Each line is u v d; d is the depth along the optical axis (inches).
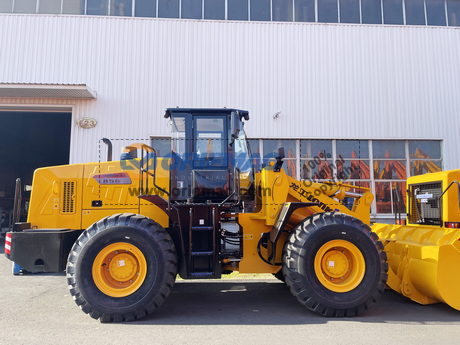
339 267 144.3
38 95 372.2
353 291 139.0
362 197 175.5
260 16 409.1
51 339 116.1
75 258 134.3
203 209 149.6
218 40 398.0
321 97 400.2
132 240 136.3
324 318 138.8
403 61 412.5
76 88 349.7
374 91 405.7
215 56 396.2
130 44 390.9
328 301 136.8
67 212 165.3
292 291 141.4
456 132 407.8
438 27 421.1
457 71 417.7
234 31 400.2
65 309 152.0
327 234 140.5
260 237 161.0
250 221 161.3
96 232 136.6
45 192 166.1
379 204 396.2
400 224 195.5
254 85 396.2
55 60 385.1
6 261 278.7
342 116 399.9
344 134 398.0
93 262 134.0
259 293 184.2
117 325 130.3
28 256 147.8
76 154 375.9
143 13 398.9
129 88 386.0
